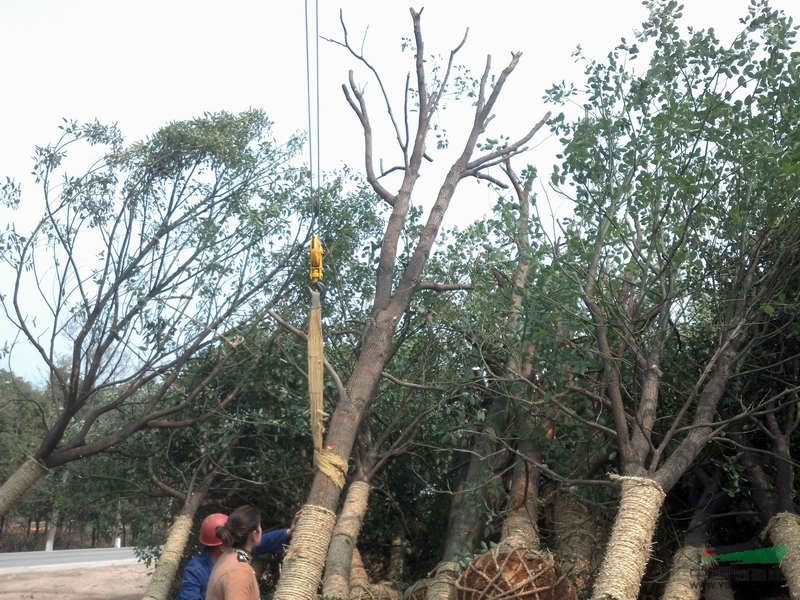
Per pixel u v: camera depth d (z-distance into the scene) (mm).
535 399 7410
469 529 7492
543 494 7977
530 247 6855
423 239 7754
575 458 7371
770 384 7266
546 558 6203
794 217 6234
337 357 9039
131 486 10273
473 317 7891
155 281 9086
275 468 9211
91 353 9133
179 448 9867
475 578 6164
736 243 6688
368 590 7340
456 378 8172
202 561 5168
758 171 6277
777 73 6547
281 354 8984
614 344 7242
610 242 6812
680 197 6344
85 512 12508
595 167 6730
